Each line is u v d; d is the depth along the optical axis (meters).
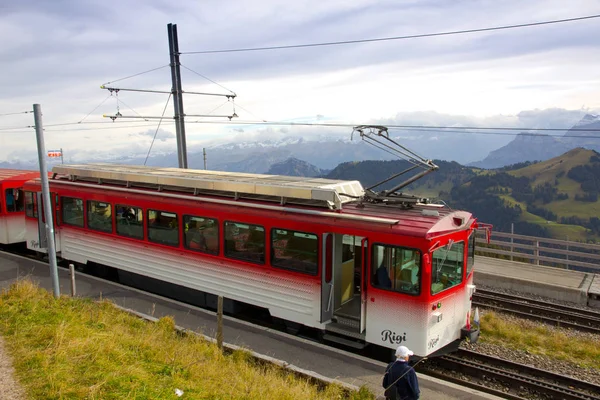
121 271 14.52
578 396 8.12
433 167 9.74
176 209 12.40
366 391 7.66
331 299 9.91
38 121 10.27
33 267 15.83
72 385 6.27
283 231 10.33
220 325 9.23
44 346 7.57
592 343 10.73
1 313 9.13
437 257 8.73
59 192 15.65
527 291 14.73
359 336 9.38
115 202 13.95
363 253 9.15
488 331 11.32
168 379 6.88
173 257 12.64
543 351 10.39
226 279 11.52
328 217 9.60
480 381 8.87
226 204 11.36
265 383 7.54
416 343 8.62
